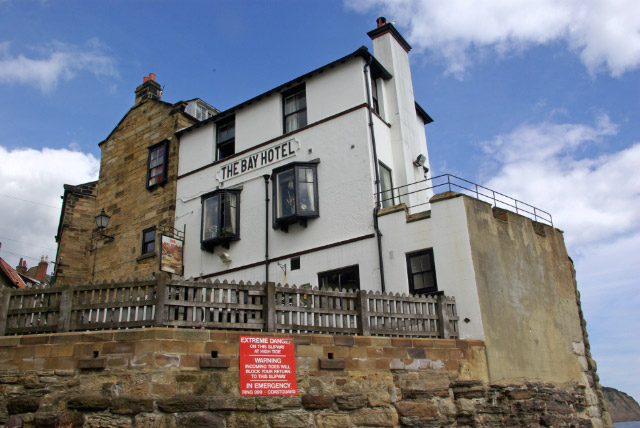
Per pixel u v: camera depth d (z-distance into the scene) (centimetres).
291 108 1797
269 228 1678
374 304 1096
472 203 1312
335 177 1589
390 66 1791
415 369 1066
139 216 2058
